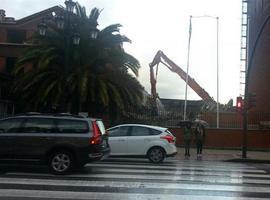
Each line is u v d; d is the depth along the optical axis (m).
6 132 15.73
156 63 50.78
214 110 45.12
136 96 31.94
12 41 52.12
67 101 31.28
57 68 30.95
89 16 32.00
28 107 33.22
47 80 30.53
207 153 29.66
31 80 30.69
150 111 35.94
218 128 34.97
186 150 26.95
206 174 17.31
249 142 34.81
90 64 31.02
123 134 21.50
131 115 35.03
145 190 12.77
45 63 29.84
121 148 21.33
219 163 23.52
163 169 18.62
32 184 13.25
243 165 22.84
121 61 31.56
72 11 28.52
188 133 26.98
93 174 15.95
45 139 15.56
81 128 15.73
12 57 50.41
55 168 15.51
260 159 25.97
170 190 12.91
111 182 14.12
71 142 15.52
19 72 34.62
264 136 34.72
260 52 52.72
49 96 30.72
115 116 32.78
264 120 37.59
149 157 21.38
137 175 16.16
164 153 21.38
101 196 11.64
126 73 31.98
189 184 14.26
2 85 38.75
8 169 16.62
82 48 31.11
